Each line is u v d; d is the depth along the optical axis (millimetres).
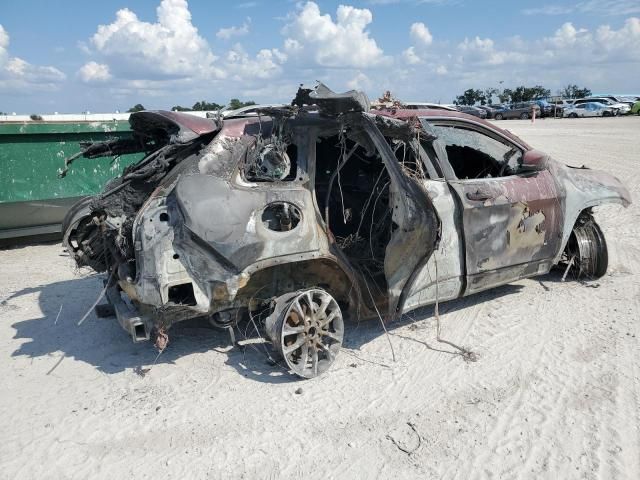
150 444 3283
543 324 4809
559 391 3707
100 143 5066
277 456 3139
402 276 4102
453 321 4973
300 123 4250
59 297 6039
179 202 3623
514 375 3957
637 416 3379
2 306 5766
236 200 3762
